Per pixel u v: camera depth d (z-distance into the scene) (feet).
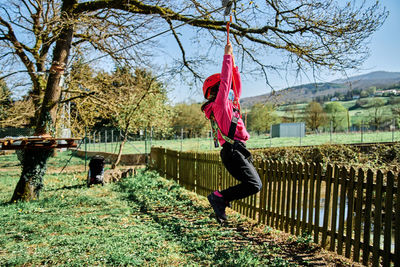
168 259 14.32
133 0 28.78
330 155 51.42
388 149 50.24
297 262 14.75
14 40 35.19
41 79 48.60
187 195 30.45
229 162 9.46
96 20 30.35
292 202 18.43
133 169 43.57
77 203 27.35
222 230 19.38
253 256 14.87
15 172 56.34
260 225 20.72
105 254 14.65
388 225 13.20
